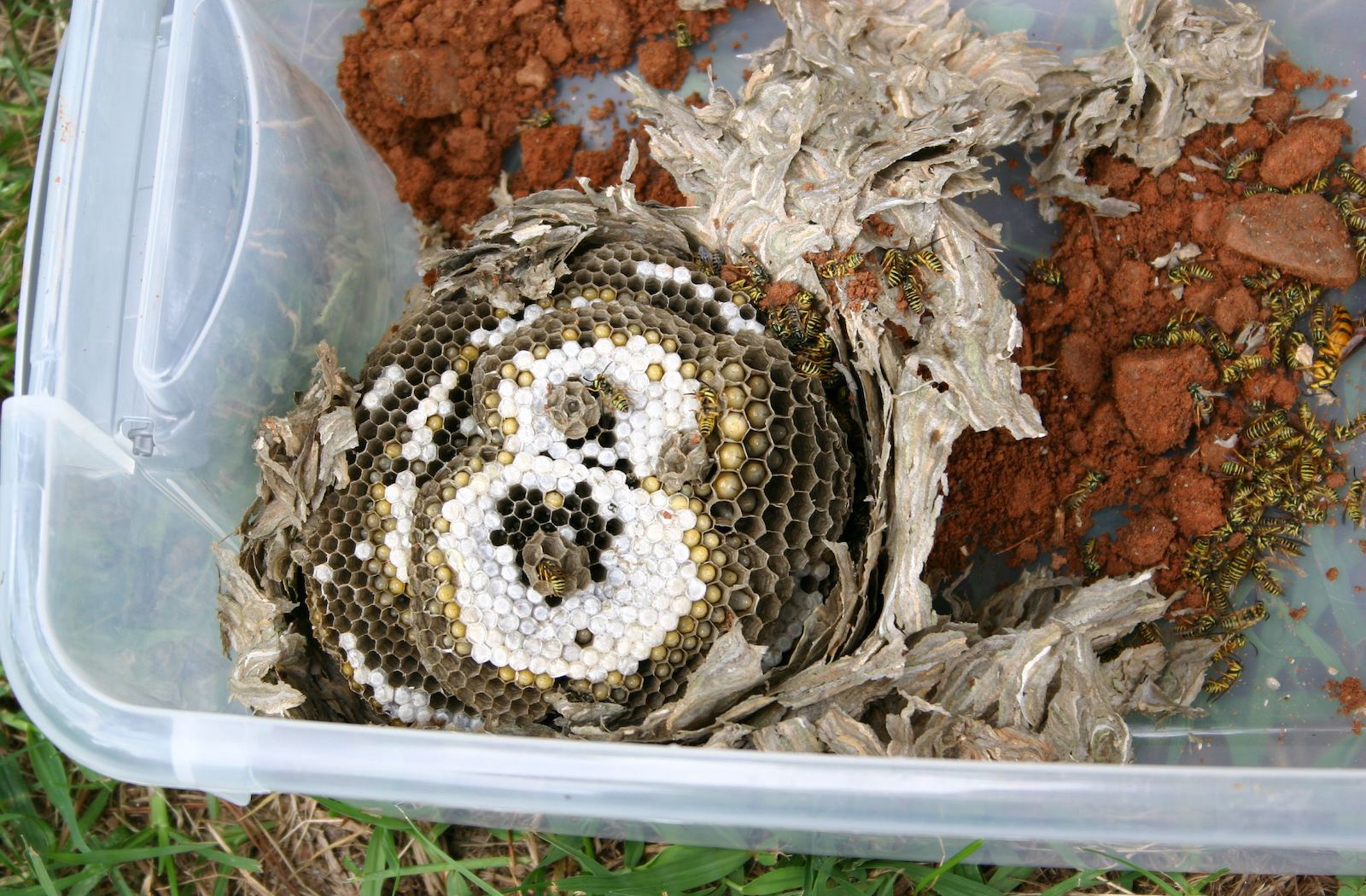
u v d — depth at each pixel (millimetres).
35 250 402
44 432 385
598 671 411
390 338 445
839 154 424
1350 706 442
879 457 424
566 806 367
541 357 411
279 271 430
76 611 385
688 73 494
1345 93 460
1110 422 460
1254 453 456
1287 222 454
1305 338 457
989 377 415
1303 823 365
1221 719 447
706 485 408
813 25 450
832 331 425
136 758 371
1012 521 465
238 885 452
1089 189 463
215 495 423
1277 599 452
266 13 459
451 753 367
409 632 419
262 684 403
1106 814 366
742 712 404
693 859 430
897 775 366
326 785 368
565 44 487
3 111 499
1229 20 456
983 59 450
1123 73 452
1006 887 430
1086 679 413
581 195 442
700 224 443
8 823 451
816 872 424
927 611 410
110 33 412
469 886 445
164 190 401
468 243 445
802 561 420
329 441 412
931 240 423
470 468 408
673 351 412
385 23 484
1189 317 462
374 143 489
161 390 398
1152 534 454
